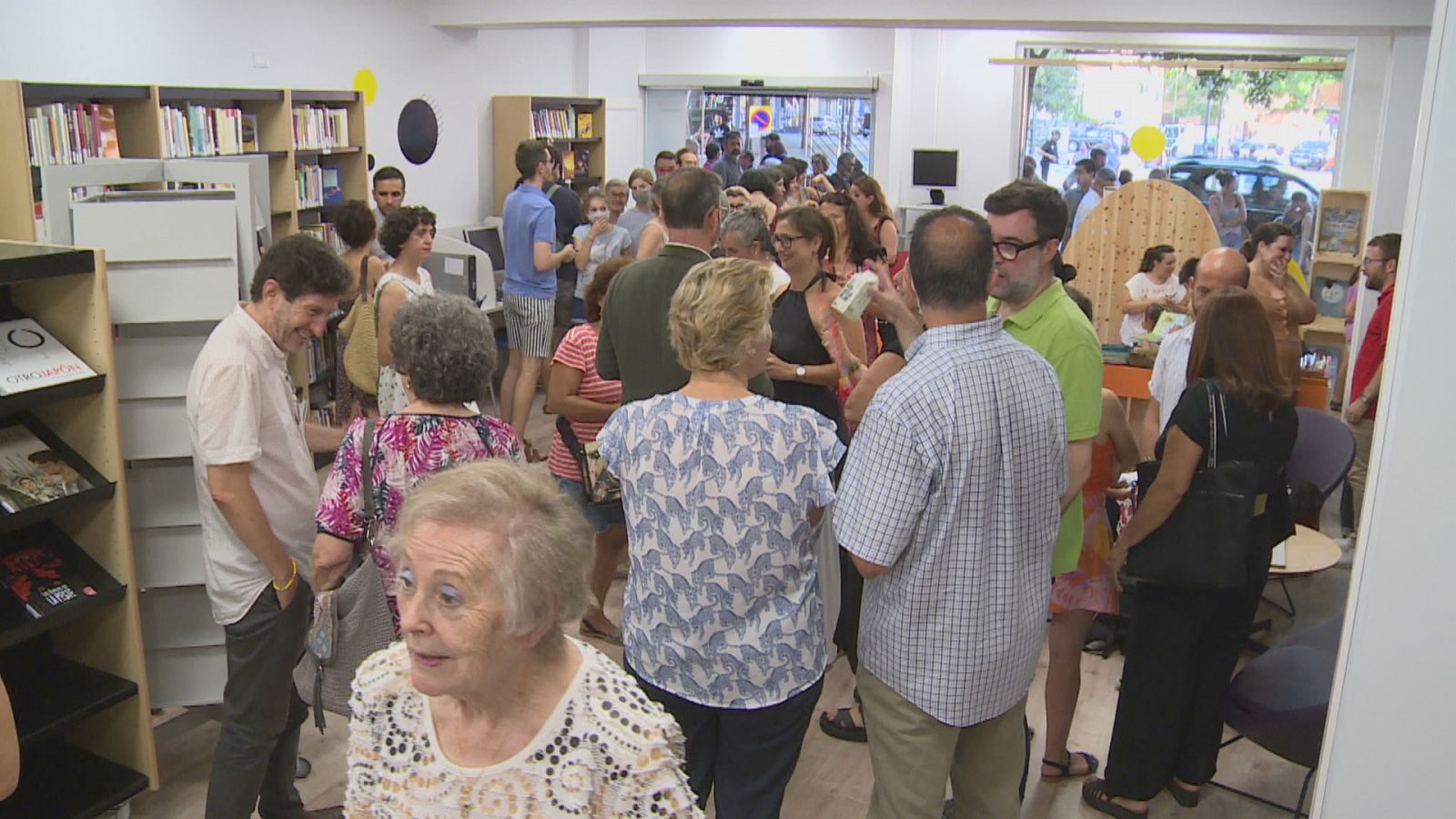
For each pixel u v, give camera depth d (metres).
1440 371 1.64
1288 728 2.78
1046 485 2.21
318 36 7.38
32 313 2.77
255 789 2.65
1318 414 4.39
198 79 6.45
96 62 5.77
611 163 11.95
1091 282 8.58
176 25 6.24
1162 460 2.82
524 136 9.28
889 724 2.23
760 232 3.53
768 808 2.31
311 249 2.47
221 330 2.46
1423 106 1.61
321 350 6.51
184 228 2.88
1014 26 8.00
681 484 2.14
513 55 9.68
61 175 3.08
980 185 12.88
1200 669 3.04
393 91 8.16
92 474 2.79
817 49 12.67
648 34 12.84
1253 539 2.85
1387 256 5.33
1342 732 1.81
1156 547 2.80
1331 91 11.51
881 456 2.05
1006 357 2.13
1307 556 3.90
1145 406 5.39
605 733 1.27
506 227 6.68
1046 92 12.49
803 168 9.77
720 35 12.72
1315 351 8.16
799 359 3.58
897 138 12.80
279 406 2.54
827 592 2.99
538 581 1.21
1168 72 12.02
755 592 2.16
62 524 2.90
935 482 2.06
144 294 2.87
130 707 2.94
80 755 3.01
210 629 3.13
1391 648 1.75
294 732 2.83
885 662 2.21
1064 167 12.62
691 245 3.05
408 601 1.22
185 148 5.79
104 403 2.74
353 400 5.12
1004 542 2.14
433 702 1.33
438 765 1.30
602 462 3.67
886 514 2.04
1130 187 8.35
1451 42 1.57
